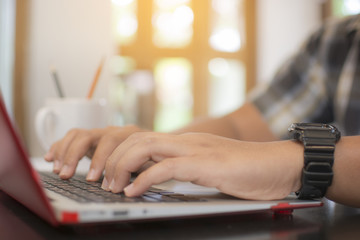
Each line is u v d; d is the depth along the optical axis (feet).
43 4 4.56
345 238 1.05
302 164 1.46
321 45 3.68
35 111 4.56
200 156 1.39
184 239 1.00
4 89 4.82
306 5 18.28
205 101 16.34
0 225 1.12
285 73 3.80
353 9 16.97
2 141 1.04
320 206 1.44
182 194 1.43
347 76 3.46
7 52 4.91
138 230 1.08
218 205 1.21
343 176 1.47
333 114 3.72
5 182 1.46
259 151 1.47
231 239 1.01
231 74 16.92
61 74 4.55
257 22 17.33
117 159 1.47
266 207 1.30
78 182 1.72
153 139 1.43
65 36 4.59
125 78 15.20
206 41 16.30
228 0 16.81
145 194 1.38
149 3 15.51
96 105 3.00
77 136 1.94
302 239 1.03
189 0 16.10
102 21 4.69
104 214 1.02
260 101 3.68
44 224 1.13
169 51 15.84
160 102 15.74
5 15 4.92
